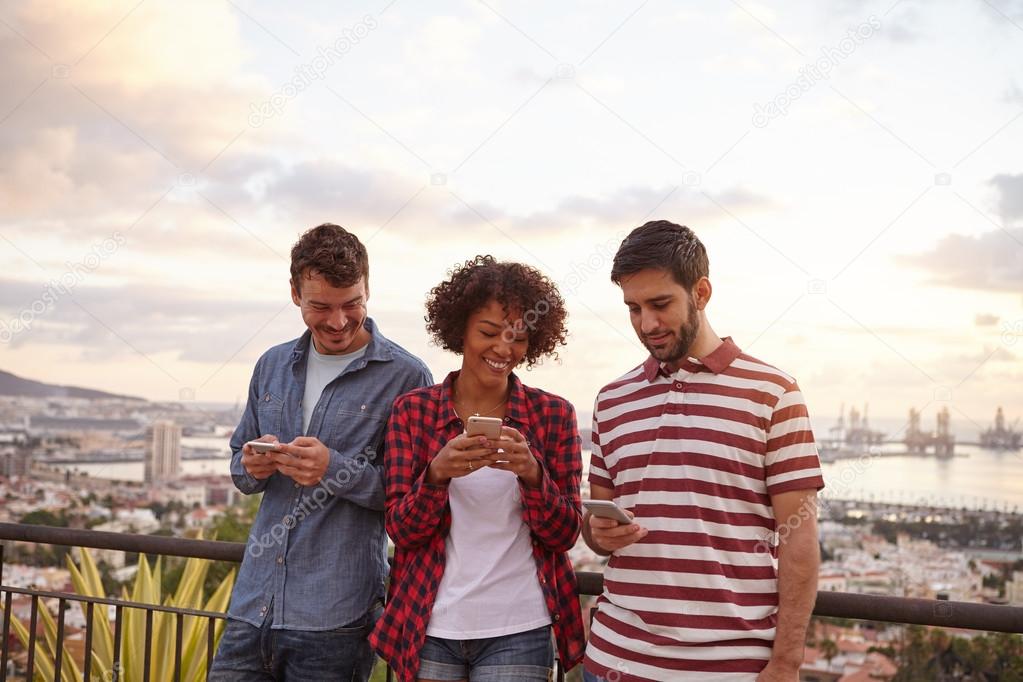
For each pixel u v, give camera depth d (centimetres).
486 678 182
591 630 182
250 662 210
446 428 198
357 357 222
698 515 167
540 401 201
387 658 188
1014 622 169
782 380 169
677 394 175
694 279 172
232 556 245
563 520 186
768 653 163
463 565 187
